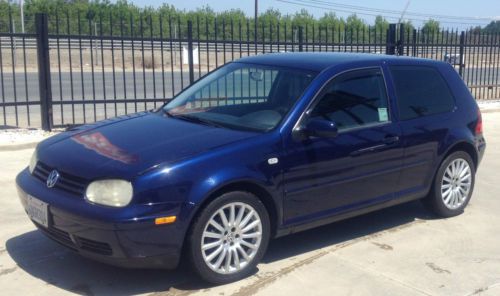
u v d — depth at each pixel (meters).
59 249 5.07
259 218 4.58
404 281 4.68
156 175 4.09
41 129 10.17
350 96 5.30
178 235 4.15
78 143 4.68
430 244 5.51
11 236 5.35
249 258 4.58
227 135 4.64
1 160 8.05
